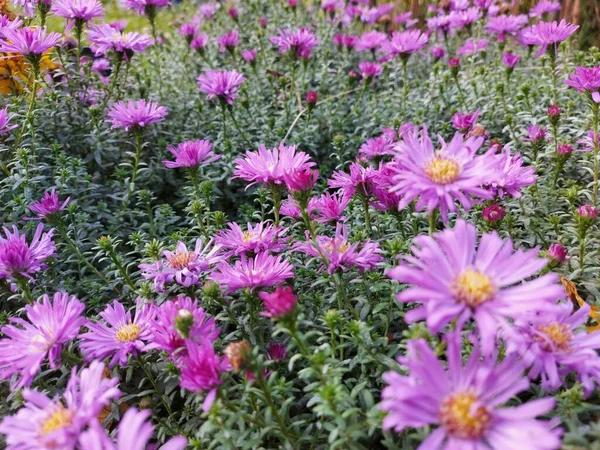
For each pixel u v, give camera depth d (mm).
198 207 220
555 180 236
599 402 147
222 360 146
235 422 153
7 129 239
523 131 278
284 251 210
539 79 348
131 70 381
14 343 149
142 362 169
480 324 108
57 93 308
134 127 260
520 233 220
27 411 120
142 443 101
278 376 170
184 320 140
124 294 216
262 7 519
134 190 293
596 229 217
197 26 454
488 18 424
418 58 431
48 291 220
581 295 197
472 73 372
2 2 334
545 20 399
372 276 176
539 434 94
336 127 332
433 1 492
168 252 186
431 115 338
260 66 419
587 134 261
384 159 279
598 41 382
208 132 337
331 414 127
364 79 333
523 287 112
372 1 521
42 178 249
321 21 496
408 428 137
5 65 309
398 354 166
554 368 121
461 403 102
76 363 166
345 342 177
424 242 117
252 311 170
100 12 300
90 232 255
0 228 240
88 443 102
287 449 142
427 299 109
